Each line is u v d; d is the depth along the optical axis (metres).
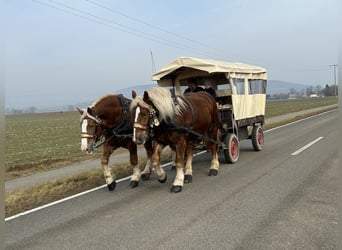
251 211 5.64
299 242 4.41
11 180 9.89
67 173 10.41
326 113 32.66
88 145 6.80
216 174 8.58
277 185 7.17
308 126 20.44
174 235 4.83
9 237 5.17
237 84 10.32
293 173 8.18
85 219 5.78
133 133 7.06
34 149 17.70
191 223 5.25
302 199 6.13
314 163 9.19
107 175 7.62
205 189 7.23
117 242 4.72
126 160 11.98
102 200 6.90
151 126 6.88
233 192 6.84
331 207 5.66
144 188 7.70
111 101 7.31
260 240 4.51
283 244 4.36
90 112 6.89
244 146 13.38
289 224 5.00
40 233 5.26
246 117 11.02
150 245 4.55
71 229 5.34
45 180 9.53
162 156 11.77
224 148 9.76
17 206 6.77
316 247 4.25
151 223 5.36
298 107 51.44
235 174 8.50
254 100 11.82
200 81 11.24
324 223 4.99
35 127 37.88
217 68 9.09
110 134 7.50
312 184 7.09
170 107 6.88
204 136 8.30
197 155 11.80
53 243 4.83
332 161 9.28
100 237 4.93
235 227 4.99
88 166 11.48
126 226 5.31
